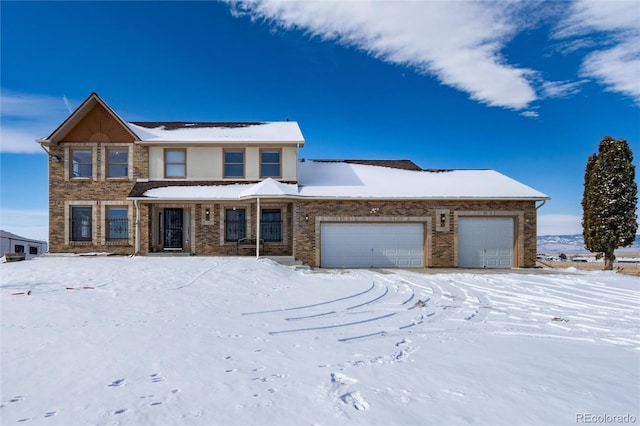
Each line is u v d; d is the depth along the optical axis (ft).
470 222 60.90
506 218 61.16
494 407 12.21
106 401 12.09
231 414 11.39
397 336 21.93
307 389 13.47
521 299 33.99
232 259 49.73
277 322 24.16
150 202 57.57
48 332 20.04
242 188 59.88
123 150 61.31
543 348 19.60
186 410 11.59
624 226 59.67
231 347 18.40
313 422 10.98
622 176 60.03
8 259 50.80
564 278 46.11
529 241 60.44
